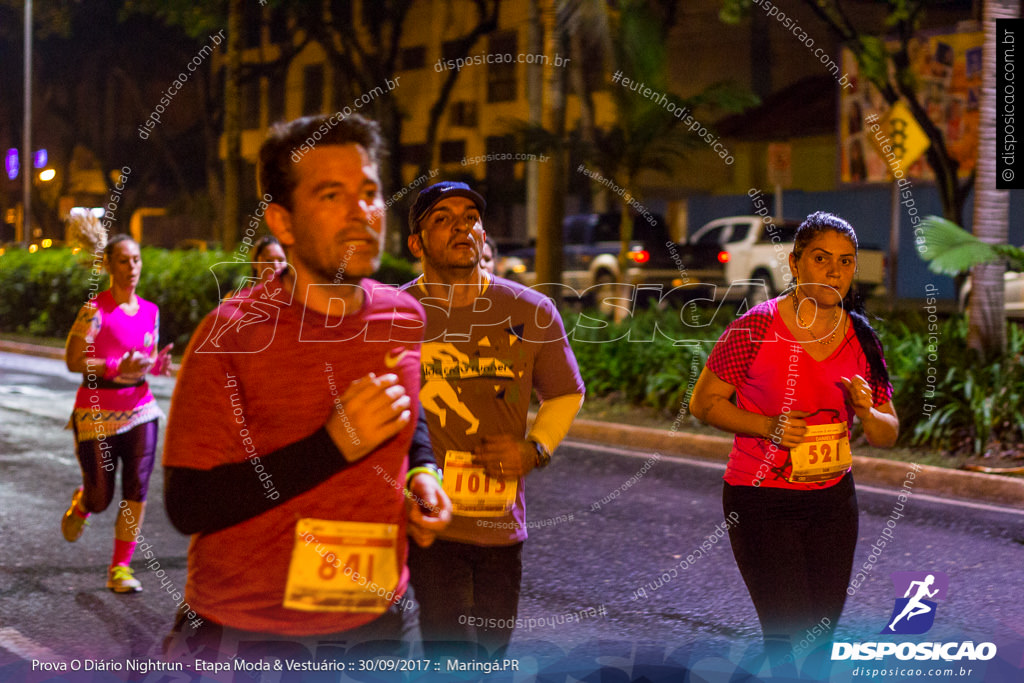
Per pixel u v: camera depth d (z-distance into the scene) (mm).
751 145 25438
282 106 38781
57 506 7453
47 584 5629
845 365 3457
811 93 24219
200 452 2170
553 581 5766
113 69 42625
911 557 6207
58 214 46438
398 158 25734
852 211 26297
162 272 17031
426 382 3381
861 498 7883
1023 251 8828
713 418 3490
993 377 9516
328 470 2178
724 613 5207
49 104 44406
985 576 5812
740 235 21984
